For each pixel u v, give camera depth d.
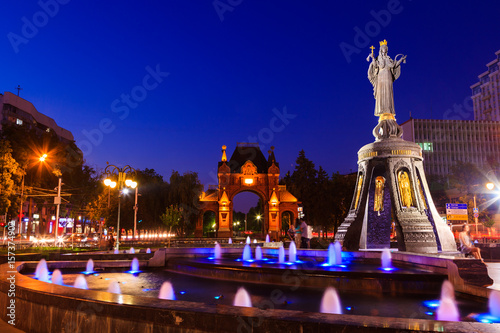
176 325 5.20
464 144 116.94
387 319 4.69
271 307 8.84
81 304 6.02
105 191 54.28
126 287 11.73
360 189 22.16
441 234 19.83
